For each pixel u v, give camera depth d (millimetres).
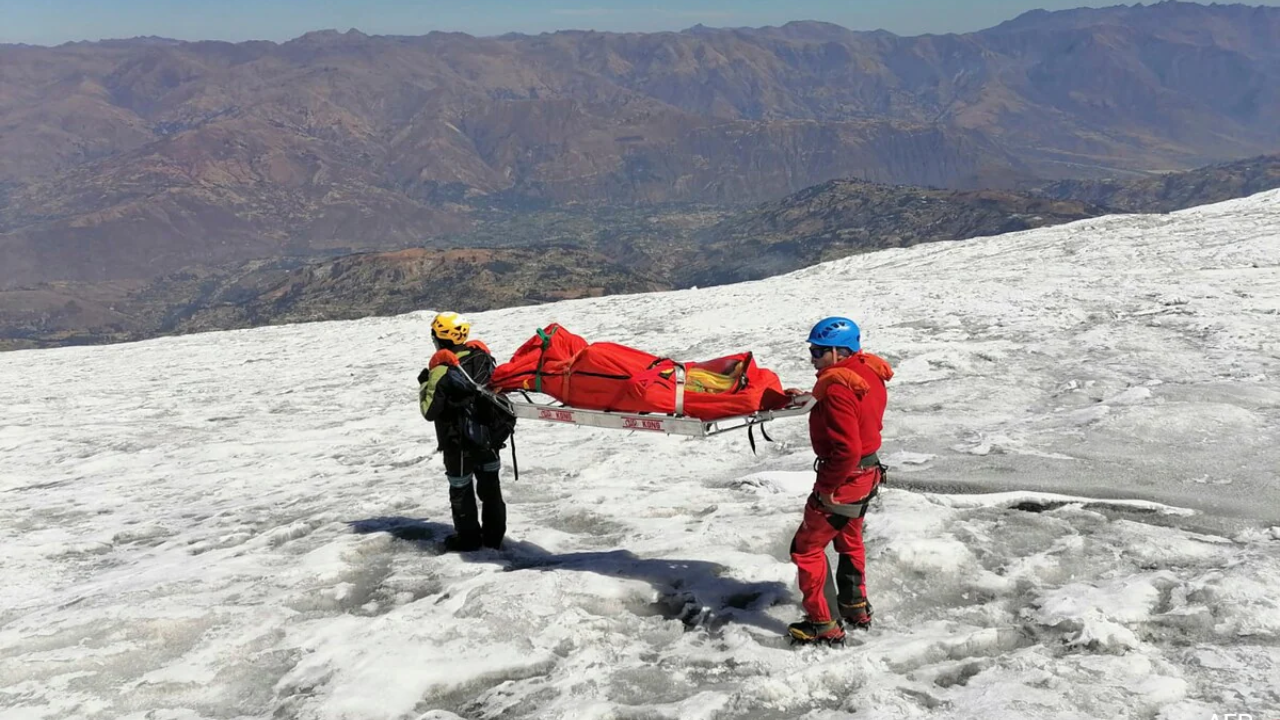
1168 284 16016
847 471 4422
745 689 4004
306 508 8344
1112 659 4043
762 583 5324
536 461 9516
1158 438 7754
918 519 6020
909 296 18297
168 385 19328
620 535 6574
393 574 5973
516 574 5594
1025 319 14469
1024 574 5191
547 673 4457
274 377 19297
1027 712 3654
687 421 5117
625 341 17750
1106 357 11492
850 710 3828
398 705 4191
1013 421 9023
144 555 7383
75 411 16688
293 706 4266
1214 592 4609
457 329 6191
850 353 4637
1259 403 8641
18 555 7609
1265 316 12633
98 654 4867
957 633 4555
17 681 4660
